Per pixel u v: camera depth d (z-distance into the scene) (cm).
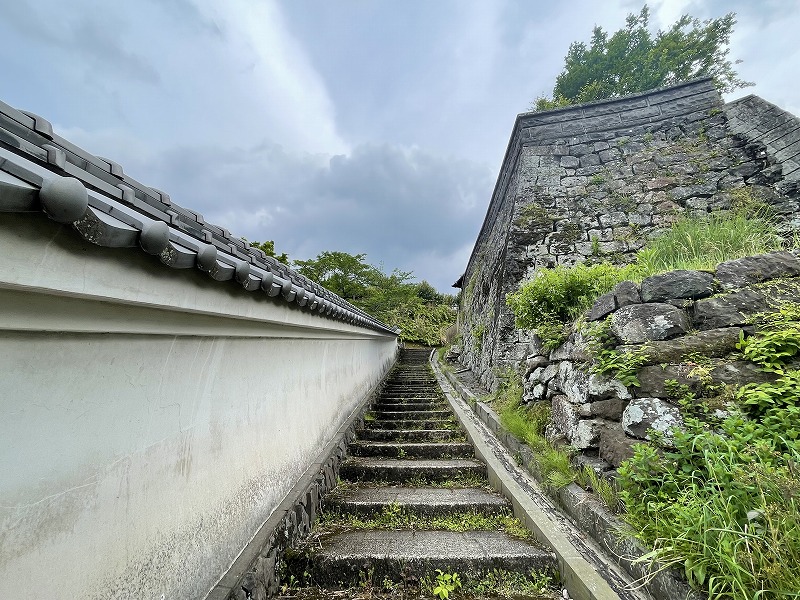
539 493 280
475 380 732
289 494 247
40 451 95
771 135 550
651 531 175
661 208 570
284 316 221
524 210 629
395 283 1692
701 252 345
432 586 207
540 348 366
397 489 321
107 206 90
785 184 514
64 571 98
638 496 194
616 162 629
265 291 176
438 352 1472
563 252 577
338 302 363
